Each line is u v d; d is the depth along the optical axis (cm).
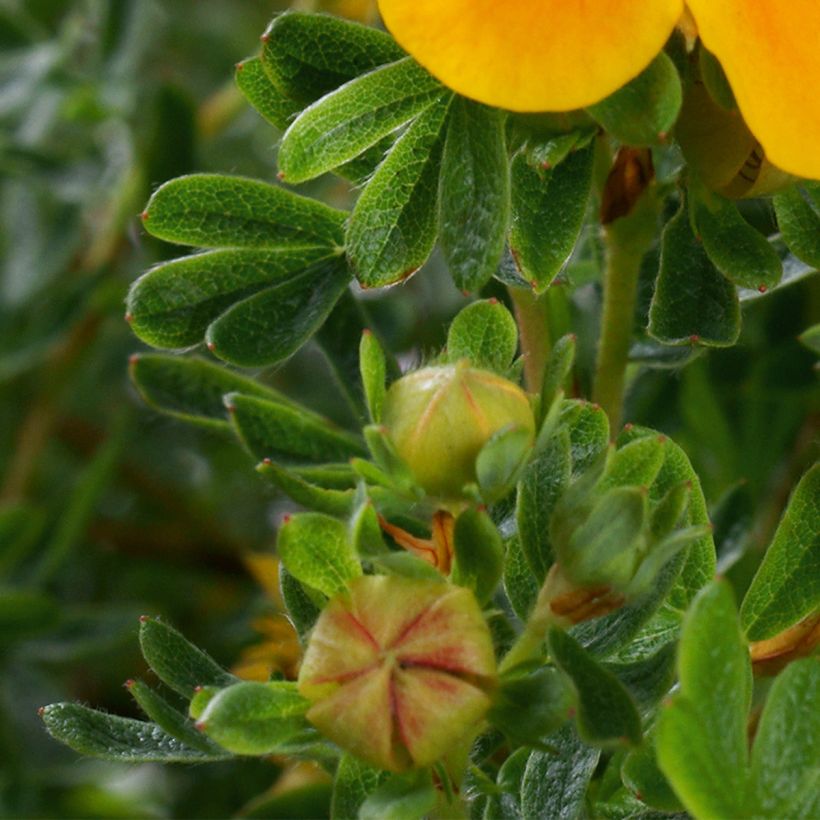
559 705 17
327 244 19
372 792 18
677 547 17
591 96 17
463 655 17
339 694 17
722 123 18
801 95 17
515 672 18
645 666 18
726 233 18
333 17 19
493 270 18
